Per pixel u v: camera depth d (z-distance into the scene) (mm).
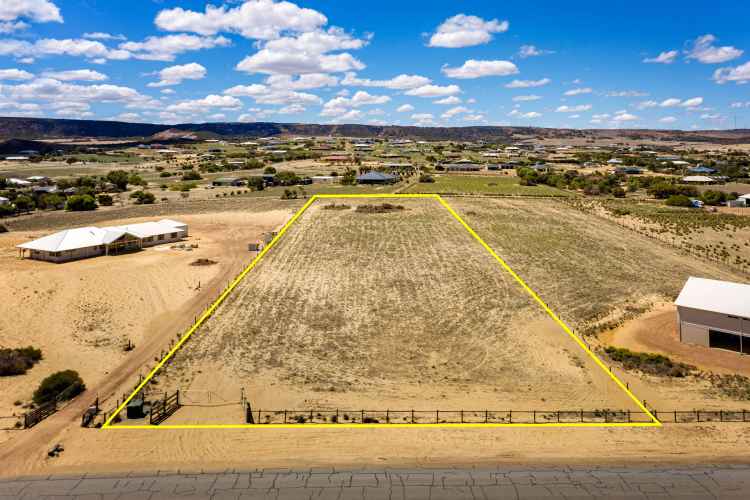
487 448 26312
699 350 39594
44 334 42219
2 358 36094
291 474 23656
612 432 28062
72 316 45969
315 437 27250
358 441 26891
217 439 26875
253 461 24828
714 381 34625
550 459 25219
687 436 27625
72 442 26516
